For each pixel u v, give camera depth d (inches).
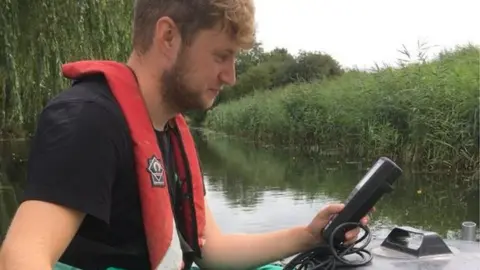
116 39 294.2
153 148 49.9
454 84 341.4
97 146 44.7
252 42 50.3
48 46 267.9
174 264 51.8
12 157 465.4
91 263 50.2
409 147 353.7
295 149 555.5
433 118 334.3
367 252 65.8
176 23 48.4
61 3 271.9
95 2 286.7
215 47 48.9
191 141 64.1
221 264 71.2
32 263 39.6
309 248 69.4
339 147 478.9
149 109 51.3
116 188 48.3
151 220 49.9
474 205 235.8
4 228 201.0
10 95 268.4
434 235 65.6
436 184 291.0
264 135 686.5
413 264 61.9
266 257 70.1
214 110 1154.7
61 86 271.6
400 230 68.4
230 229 203.9
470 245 69.8
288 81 1314.0
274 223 212.1
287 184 314.8
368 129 398.9
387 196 259.6
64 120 44.4
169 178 58.2
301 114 557.3
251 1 49.9
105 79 48.8
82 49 281.3
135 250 51.0
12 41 254.1
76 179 43.4
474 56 416.8
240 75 1434.5
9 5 255.0
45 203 42.4
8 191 283.1
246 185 317.1
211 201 261.6
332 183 313.3
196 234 62.1
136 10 51.5
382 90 393.4
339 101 480.1
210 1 47.5
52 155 43.3
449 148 322.0
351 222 65.9
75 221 43.7
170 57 49.3
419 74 379.2
